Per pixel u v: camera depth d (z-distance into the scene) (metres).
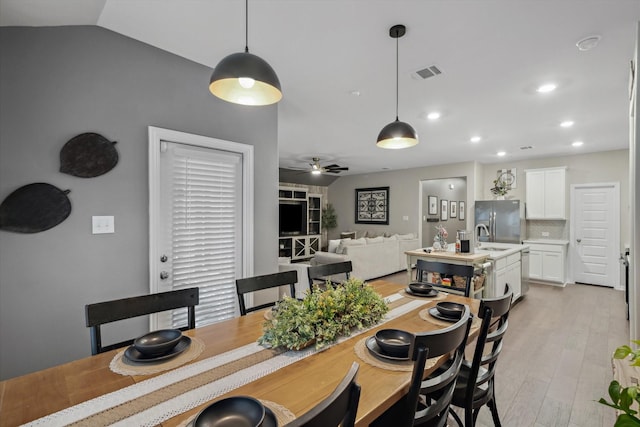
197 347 1.38
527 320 3.85
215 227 2.67
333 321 1.46
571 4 1.72
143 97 2.22
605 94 3.00
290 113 3.63
